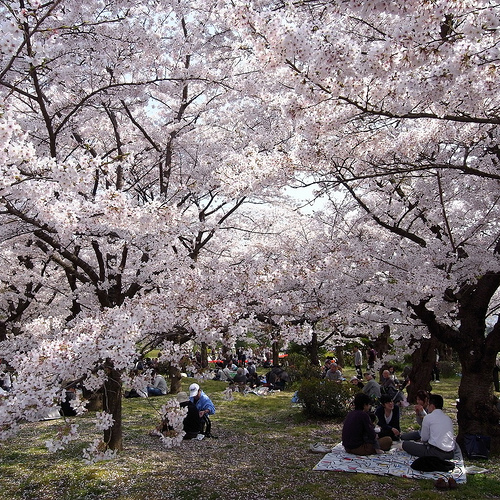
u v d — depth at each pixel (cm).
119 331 400
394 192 846
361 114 487
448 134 635
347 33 436
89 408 1046
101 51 687
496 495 510
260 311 509
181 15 814
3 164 369
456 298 749
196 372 503
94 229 520
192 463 657
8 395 369
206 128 1087
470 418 705
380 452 668
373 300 748
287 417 1045
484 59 358
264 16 360
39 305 1258
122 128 977
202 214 1067
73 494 545
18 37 387
